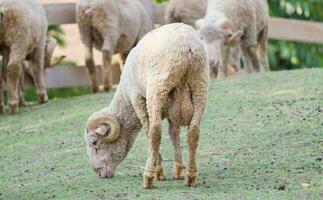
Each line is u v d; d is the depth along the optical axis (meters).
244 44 23.25
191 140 13.41
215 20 22.23
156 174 14.30
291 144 15.88
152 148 13.60
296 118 17.42
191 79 13.22
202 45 13.22
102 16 22.72
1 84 21.47
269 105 18.70
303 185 13.42
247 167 14.77
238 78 21.92
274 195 12.93
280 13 34.06
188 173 13.68
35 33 21.34
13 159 17.19
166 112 13.60
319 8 34.19
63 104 21.64
